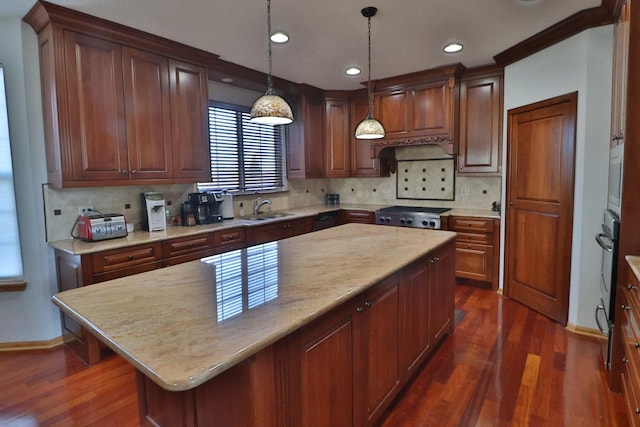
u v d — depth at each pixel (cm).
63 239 290
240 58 351
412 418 198
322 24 276
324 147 496
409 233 285
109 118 282
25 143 273
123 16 260
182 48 318
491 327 306
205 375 91
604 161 275
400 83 438
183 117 330
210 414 129
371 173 489
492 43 321
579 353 262
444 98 414
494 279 392
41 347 284
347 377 159
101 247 259
